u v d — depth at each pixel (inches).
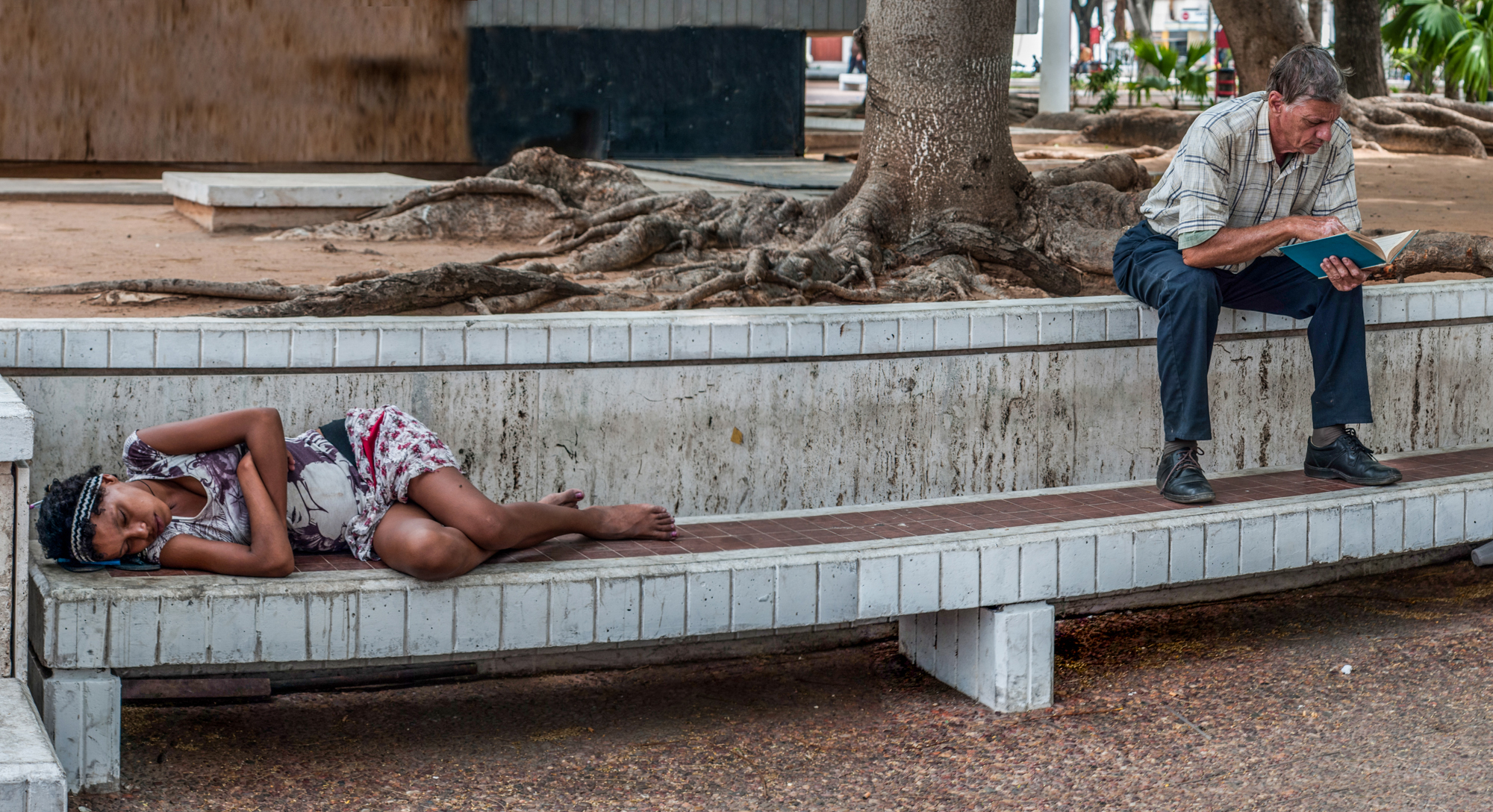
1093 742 144.9
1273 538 163.5
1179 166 174.6
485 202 392.5
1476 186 542.3
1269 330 195.3
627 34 786.8
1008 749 143.3
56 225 398.3
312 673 159.3
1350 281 165.5
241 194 385.4
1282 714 151.2
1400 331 207.3
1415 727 146.9
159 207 474.6
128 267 295.4
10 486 121.1
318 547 141.6
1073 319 187.2
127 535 129.9
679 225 334.0
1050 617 153.6
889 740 146.4
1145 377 195.3
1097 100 1360.7
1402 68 1255.5
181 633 126.0
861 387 180.7
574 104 790.5
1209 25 2304.4
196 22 757.3
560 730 149.6
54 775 106.1
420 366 162.6
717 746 144.9
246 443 136.0
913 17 314.2
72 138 758.5
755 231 346.3
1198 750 142.0
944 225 310.5
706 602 139.8
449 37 775.1
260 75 775.7
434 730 148.5
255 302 238.7
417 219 384.2
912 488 185.9
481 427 166.9
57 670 125.6
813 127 1022.4
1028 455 190.9
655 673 169.3
